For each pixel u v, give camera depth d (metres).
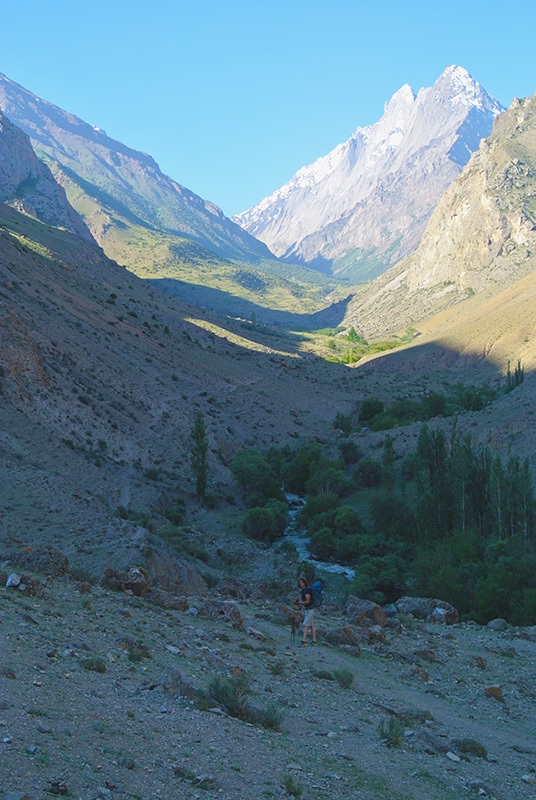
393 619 32.19
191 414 112.94
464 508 72.56
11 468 54.22
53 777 11.37
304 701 19.36
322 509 90.00
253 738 15.43
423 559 60.19
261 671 21.03
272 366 168.25
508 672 27.38
